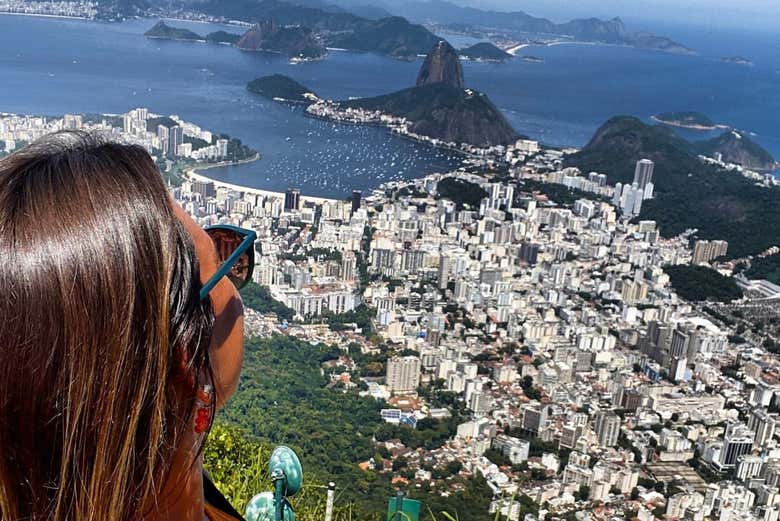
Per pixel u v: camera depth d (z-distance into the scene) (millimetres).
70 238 602
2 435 602
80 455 606
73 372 597
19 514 614
